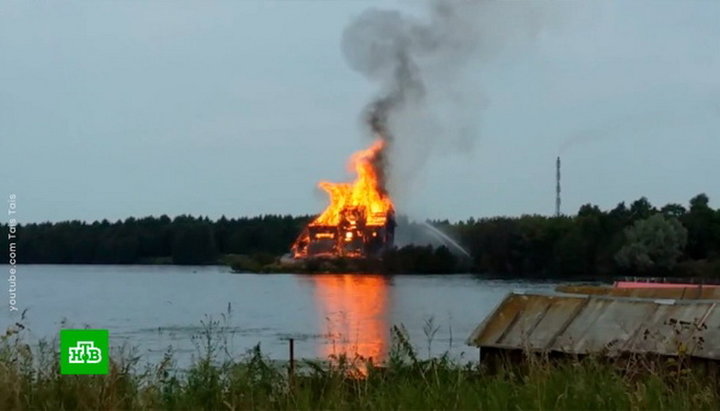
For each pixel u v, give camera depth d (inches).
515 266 4242.1
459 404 350.0
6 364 367.9
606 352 442.9
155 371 386.6
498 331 568.4
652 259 3641.7
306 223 4940.9
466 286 3575.3
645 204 3993.6
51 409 343.0
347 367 405.7
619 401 339.0
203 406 367.9
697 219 3686.0
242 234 5152.6
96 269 5034.5
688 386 362.0
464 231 4495.6
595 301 557.0
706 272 3506.4
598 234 3976.4
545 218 4355.3
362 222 4766.2
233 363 407.5
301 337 1117.1
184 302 2551.7
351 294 3029.0
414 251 4490.7
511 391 361.7
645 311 532.7
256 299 2778.1
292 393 374.6
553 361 420.8
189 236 5103.3
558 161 4569.4
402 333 445.4
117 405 347.9
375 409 349.1
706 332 476.1
